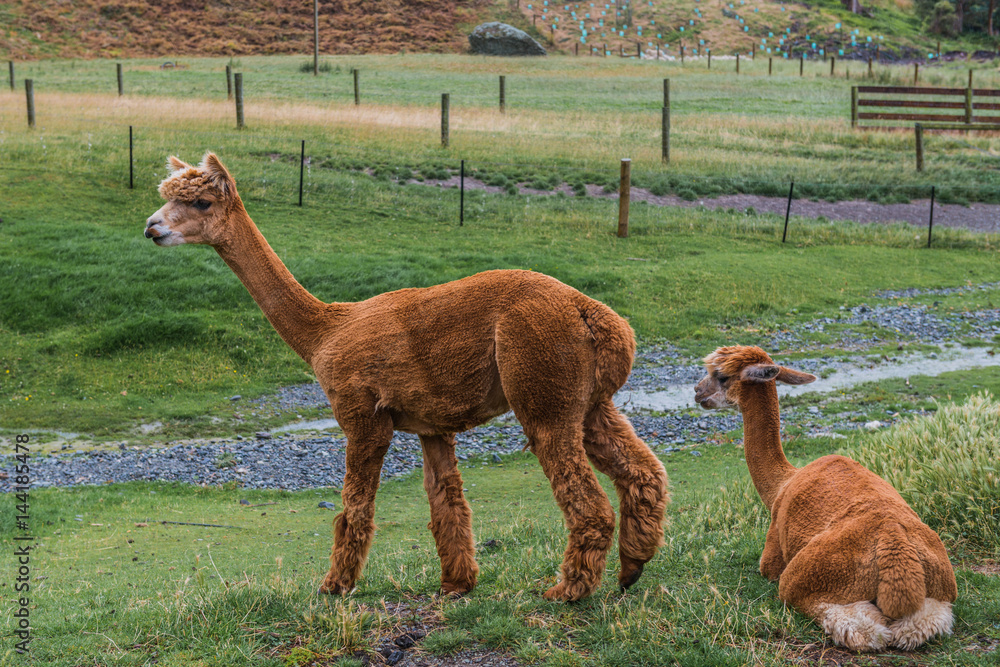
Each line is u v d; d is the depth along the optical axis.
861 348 15.04
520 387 4.60
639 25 70.00
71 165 21.92
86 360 13.91
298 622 4.82
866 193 26.00
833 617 4.21
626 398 13.16
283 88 38.69
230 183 5.51
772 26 71.88
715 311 16.47
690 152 28.52
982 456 6.02
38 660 4.64
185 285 15.92
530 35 64.31
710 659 4.10
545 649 4.34
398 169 24.39
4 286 15.43
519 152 27.23
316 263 17.25
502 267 17.73
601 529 4.62
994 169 28.61
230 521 9.09
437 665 4.32
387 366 4.98
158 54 55.97
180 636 4.79
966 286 18.70
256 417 12.66
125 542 8.27
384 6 65.50
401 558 6.80
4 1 59.03
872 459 6.92
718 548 5.96
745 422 5.43
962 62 61.84
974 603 4.52
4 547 8.14
